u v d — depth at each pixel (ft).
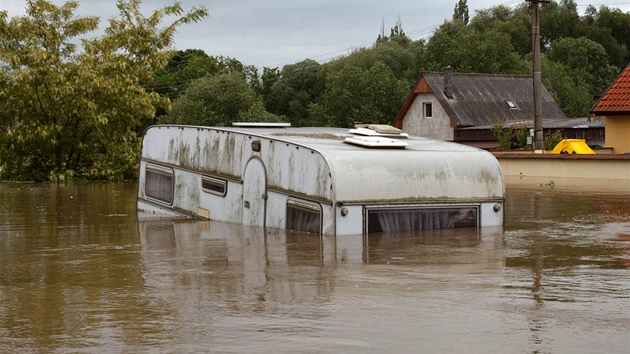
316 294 24.26
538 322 20.67
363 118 223.51
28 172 101.04
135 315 21.89
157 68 106.63
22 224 46.09
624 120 104.12
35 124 97.55
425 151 41.78
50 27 100.48
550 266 28.94
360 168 38.88
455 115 188.03
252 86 301.43
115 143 103.35
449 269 28.43
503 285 25.35
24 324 21.09
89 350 18.70
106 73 103.19
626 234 38.14
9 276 28.12
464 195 41.01
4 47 99.04
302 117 282.15
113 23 105.40
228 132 46.29
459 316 21.35
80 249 34.96
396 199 39.24
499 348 18.45
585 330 19.88
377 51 290.15
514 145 134.92
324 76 285.23
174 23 107.34
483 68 237.86
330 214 38.09
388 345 18.81
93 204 61.00
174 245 35.94
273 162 42.19
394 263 29.91
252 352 18.40
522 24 321.32
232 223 45.44
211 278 27.20
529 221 44.16
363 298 23.62
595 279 26.32
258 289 25.13
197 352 18.44
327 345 18.86
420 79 196.65
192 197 49.80
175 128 51.85
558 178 85.97
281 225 41.55
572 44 286.66
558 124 149.69
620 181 78.89
